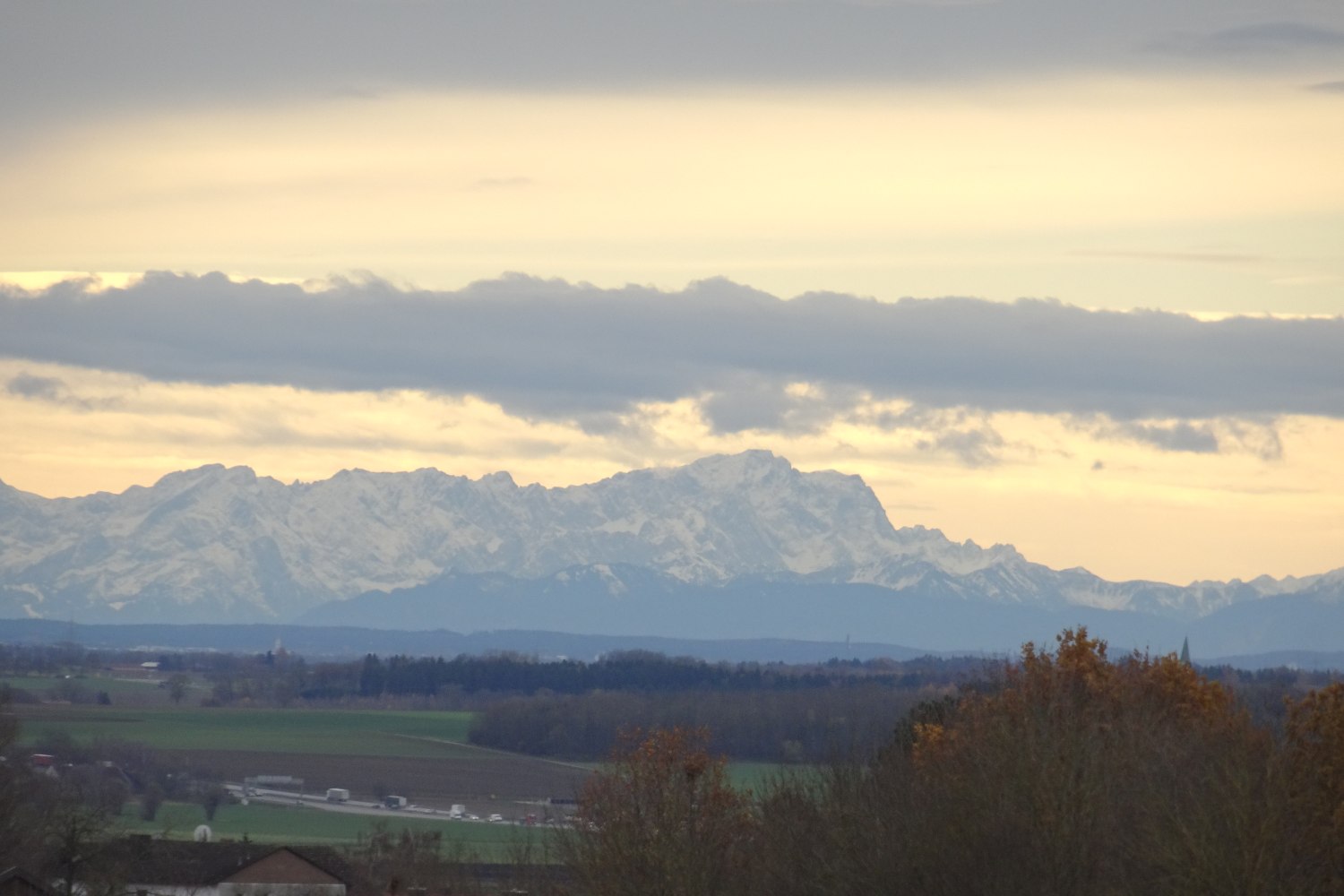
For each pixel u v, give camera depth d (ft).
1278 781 529.86
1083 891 547.90
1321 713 561.84
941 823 589.32
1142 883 542.16
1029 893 547.49
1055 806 553.64
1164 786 568.82
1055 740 575.79
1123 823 564.71
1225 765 537.24
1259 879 507.71
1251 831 515.50
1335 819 529.45
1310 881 527.40
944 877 577.02
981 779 583.99
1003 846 558.97
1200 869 515.50
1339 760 545.03
